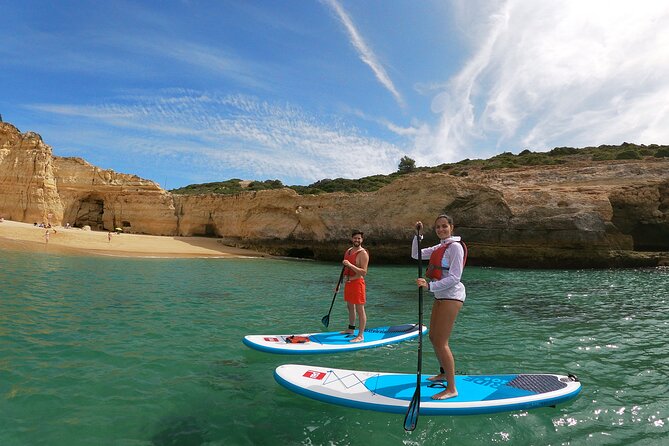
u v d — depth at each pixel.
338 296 12.45
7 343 6.00
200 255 30.52
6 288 10.91
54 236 31.56
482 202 26.41
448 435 3.74
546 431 3.84
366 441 3.61
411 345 6.65
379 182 50.66
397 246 28.75
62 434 3.52
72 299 9.91
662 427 3.94
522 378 4.82
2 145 42.66
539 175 30.88
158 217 44.31
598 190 26.41
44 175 42.50
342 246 31.12
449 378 4.23
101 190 45.97
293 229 34.03
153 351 6.04
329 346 6.26
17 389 4.41
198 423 3.88
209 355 5.98
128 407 4.14
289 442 3.57
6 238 28.34
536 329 8.08
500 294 13.23
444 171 49.16
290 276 18.83
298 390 4.47
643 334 7.67
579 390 4.50
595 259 24.20
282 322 8.43
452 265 4.07
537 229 25.12
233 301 10.94
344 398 4.24
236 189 63.16
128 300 10.27
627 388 4.94
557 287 15.11
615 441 3.67
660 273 20.98
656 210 25.88
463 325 8.45
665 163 28.64
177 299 10.88
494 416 4.10
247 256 32.38
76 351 5.83
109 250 28.41
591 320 9.00
